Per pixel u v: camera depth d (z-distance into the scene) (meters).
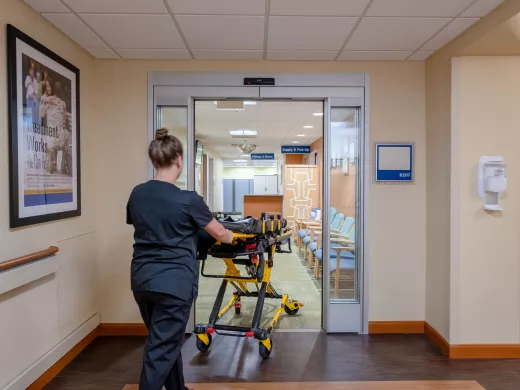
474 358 2.90
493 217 2.91
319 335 3.34
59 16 2.46
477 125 2.90
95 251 3.28
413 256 3.40
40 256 2.29
